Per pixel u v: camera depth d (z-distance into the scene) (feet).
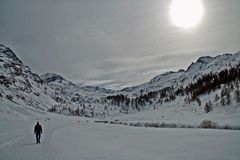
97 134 108.06
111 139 85.76
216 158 41.93
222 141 59.16
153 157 48.08
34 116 359.87
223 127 126.31
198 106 405.18
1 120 186.70
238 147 49.57
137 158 48.01
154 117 454.81
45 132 128.77
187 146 56.95
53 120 331.77
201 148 52.39
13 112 320.09
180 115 398.62
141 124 199.41
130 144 69.41
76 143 75.51
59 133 119.14
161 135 86.48
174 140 69.97
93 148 63.46
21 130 132.77
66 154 54.29
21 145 72.69
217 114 300.61
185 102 495.82
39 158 50.37
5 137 95.66
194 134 80.74
